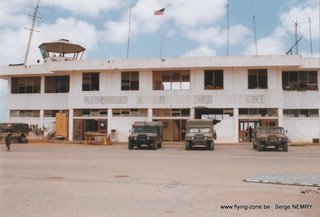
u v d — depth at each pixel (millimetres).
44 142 39906
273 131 28953
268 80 38656
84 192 9789
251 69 39094
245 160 19656
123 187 10570
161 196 9266
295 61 37438
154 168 15453
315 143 36938
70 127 41562
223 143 37969
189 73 39969
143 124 31422
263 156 22688
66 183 11273
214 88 39438
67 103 43562
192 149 30422
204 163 17797
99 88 41250
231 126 38625
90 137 38344
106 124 40969
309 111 39250
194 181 11750
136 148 31625
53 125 43656
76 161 18625
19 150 27812
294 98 39312
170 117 39844
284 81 39969
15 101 45250
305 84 39656
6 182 11469
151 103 40031
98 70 41000
